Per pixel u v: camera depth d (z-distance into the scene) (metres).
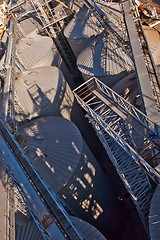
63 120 31.88
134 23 27.84
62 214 18.16
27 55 41.12
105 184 33.19
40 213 17.84
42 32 48.34
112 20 34.44
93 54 35.78
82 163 27.52
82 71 35.53
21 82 36.38
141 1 45.38
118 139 23.06
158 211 18.89
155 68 24.05
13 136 25.31
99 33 37.59
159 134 17.73
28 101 34.75
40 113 34.06
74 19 43.28
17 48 41.22
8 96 29.88
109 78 33.06
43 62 41.38
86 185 28.47
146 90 20.50
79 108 42.62
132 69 32.09
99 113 27.52
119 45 31.94
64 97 36.94
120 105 24.20
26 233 22.08
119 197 35.31
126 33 29.98
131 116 22.83
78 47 42.62
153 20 37.97
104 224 30.80
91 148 43.00
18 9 55.12
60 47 48.56
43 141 28.81
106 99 26.56
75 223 21.70
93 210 29.88
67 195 26.30
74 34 41.47
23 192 19.75
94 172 30.41
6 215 20.53
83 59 37.00
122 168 26.30
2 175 23.50
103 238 19.95
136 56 23.77
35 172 20.72
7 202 21.30
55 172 26.28
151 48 32.91
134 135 24.47
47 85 35.97
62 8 46.03
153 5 43.72
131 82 30.00
